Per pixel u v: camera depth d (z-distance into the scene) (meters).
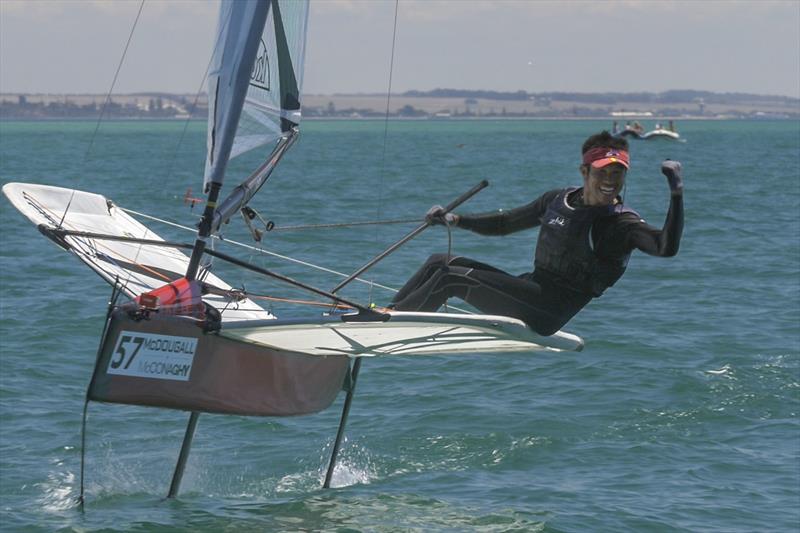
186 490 33.84
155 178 178.75
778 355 52.56
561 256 26.94
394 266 77.06
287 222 111.00
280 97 32.19
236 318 32.06
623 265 26.86
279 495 33.44
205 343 27.00
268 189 157.50
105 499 32.47
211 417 42.09
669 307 65.44
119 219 35.72
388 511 31.64
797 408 43.81
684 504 32.56
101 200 35.88
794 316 62.47
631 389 45.97
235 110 28.88
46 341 53.28
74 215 33.97
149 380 26.33
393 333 27.94
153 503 32.12
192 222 103.06
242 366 28.34
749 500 33.09
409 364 50.38
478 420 41.72
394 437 39.81
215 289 31.81
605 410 43.06
